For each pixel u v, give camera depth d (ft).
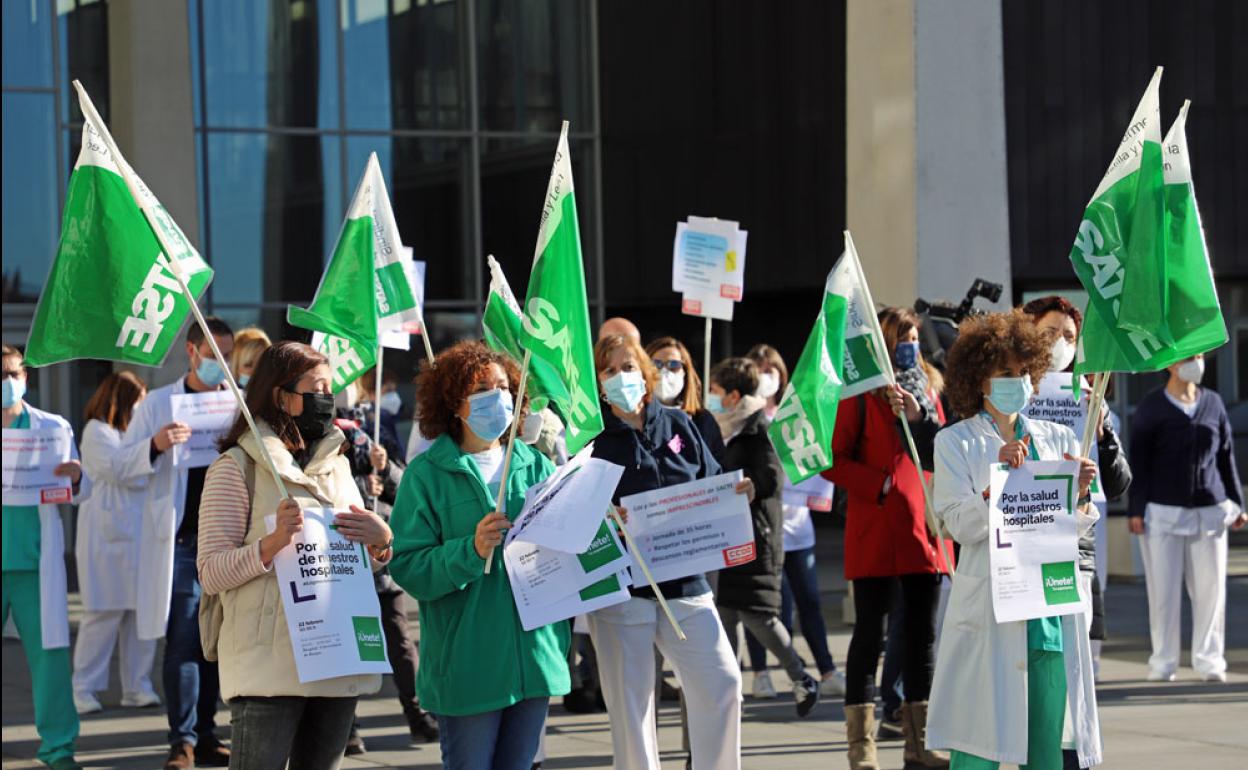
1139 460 36.86
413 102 78.43
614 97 81.92
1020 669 20.39
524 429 22.85
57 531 29.04
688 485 23.15
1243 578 58.08
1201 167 71.72
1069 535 20.48
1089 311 21.06
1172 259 20.74
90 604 35.91
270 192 75.51
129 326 19.33
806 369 26.58
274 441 18.62
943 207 50.72
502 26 80.23
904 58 50.65
